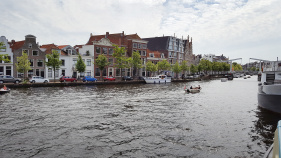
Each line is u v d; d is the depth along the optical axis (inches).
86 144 447.5
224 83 2568.9
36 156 389.1
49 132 516.7
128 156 394.3
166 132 526.6
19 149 417.4
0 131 515.8
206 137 493.4
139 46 2731.3
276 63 814.5
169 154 403.2
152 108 820.0
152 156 394.6
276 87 666.2
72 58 2087.8
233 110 801.6
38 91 1282.0
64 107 805.2
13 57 1745.8
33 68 1843.0
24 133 506.0
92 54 2240.4
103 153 406.0
